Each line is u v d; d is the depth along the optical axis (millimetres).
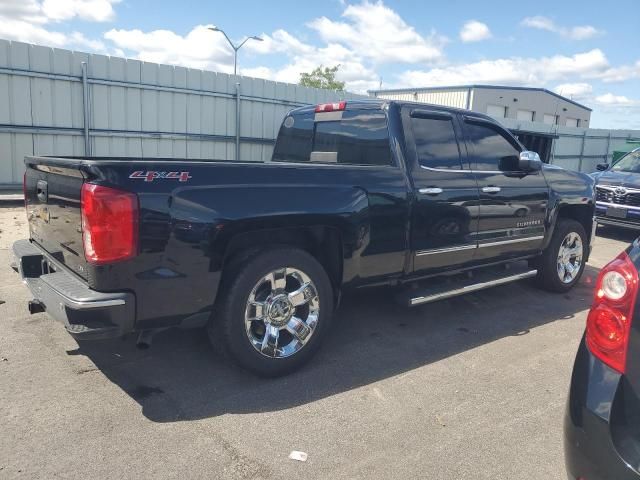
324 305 3850
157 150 12172
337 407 3361
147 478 2600
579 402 2197
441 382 3766
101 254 2914
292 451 2873
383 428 3139
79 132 11016
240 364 3547
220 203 3258
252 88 13430
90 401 3303
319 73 45281
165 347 4160
